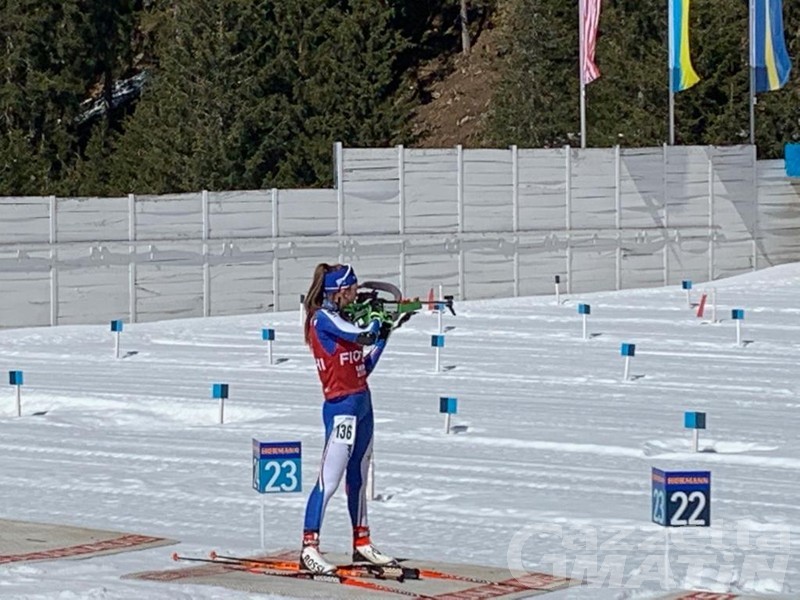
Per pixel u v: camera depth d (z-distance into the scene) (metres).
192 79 55.22
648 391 21.44
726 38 56.69
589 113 60.22
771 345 27.11
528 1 60.66
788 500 13.53
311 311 10.20
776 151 57.16
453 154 38.16
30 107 60.38
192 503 13.45
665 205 41.50
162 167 54.47
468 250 38.47
